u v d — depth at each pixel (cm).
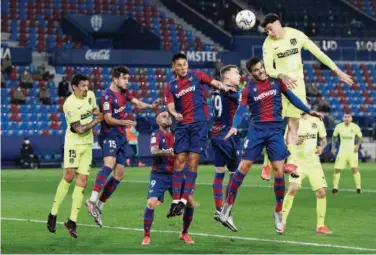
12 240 2944
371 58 10444
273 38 2992
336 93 10075
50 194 5041
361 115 9956
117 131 3303
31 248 2741
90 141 3078
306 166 3198
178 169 2844
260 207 4100
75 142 3055
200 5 10775
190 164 2859
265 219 3584
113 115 3294
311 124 3241
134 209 4044
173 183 2844
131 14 10406
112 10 10362
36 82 9094
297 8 11025
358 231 3178
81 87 3038
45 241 2919
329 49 10312
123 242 2886
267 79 2781
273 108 2781
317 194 3158
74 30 9850
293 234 3088
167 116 2908
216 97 3184
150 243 2852
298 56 2988
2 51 9012
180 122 2864
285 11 10938
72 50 9256
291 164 2838
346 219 3588
